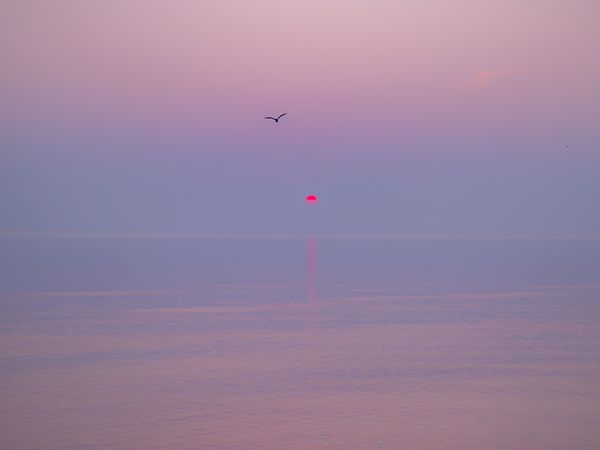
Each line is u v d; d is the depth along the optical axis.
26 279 102.38
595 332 57.00
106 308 70.00
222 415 33.25
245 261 160.00
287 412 33.91
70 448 28.44
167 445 28.94
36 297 79.06
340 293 86.31
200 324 60.31
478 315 66.81
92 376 40.69
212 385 39.03
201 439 29.73
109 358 45.72
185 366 43.75
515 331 57.50
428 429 31.34
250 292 86.94
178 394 37.00
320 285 97.12
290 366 44.09
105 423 31.70
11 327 57.25
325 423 32.19
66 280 101.25
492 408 34.69
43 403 34.81
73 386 38.25
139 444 29.00
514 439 29.98
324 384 39.50
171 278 106.81
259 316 65.62
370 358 46.62
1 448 28.28
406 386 39.12
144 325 59.34
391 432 30.95
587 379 40.62
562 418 32.97
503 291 89.38
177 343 51.34
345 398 36.56
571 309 71.56
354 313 68.00
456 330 57.97
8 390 37.22
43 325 58.50
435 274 119.19
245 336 54.66
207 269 128.75
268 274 117.19
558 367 43.84
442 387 38.84
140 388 38.12
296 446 29.03
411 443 29.47
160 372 42.03
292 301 77.62
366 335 55.50
